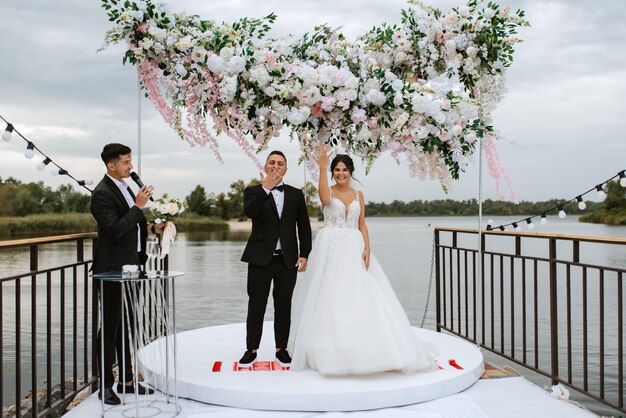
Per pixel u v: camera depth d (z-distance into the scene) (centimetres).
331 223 398
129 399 351
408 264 2391
